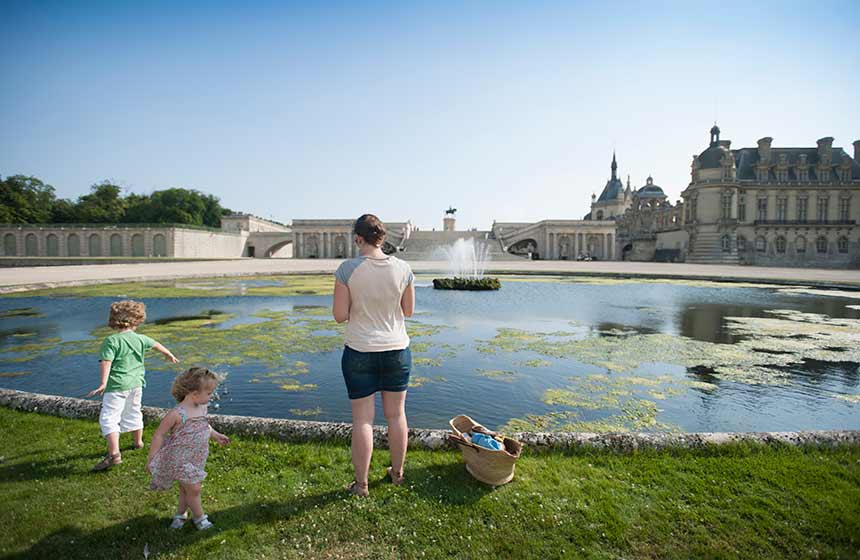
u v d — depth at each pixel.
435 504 3.87
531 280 30.92
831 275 35.97
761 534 3.50
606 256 75.88
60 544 3.40
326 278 31.22
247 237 91.06
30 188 86.25
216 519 3.69
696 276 31.62
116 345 4.66
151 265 45.47
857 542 3.39
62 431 5.24
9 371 8.68
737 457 4.65
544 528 3.59
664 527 3.58
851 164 63.09
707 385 8.02
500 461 4.07
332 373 8.53
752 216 63.16
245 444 4.93
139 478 4.30
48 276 28.91
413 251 70.50
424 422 6.32
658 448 4.79
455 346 10.79
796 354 10.24
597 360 9.62
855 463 4.52
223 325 13.20
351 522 3.65
